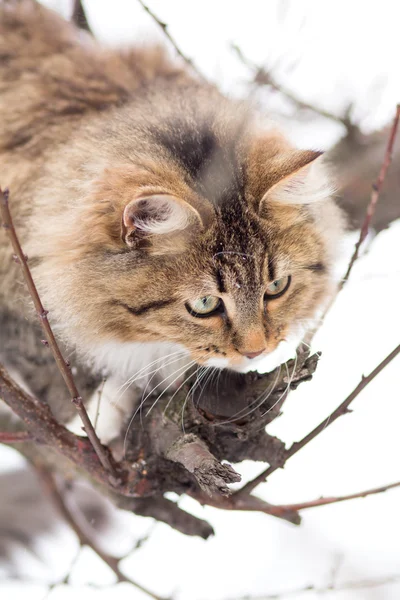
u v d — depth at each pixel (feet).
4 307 3.65
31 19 3.84
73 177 3.40
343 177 3.96
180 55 3.76
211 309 3.31
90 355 3.47
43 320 3.10
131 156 3.30
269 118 3.55
